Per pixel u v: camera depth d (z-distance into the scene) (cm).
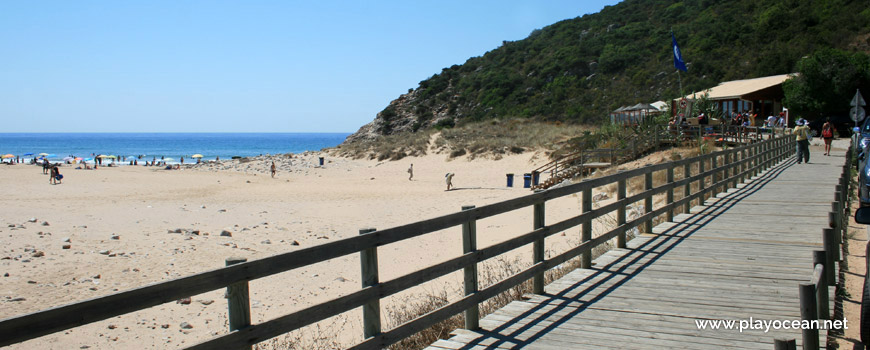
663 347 509
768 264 805
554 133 4931
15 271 1291
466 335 548
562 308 625
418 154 5125
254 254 1537
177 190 3481
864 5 5688
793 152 2934
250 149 15412
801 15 6053
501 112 7419
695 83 5856
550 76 7706
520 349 509
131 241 1678
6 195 3102
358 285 1239
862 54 4000
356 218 2242
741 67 5719
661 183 2122
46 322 269
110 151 13888
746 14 6944
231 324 358
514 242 623
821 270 442
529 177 3347
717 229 1065
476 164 4475
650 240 970
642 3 9362
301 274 1326
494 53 10069
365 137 8762
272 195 3158
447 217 532
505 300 761
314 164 5466
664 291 682
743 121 3766
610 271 776
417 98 9244
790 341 318
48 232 1791
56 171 3897
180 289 323
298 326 393
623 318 589
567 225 735
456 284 1158
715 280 726
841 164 2358
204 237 1772
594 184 804
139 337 944
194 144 19850
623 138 3272
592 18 9794
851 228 1107
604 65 7200
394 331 467
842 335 561
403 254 1480
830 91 3888
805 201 1409
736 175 1697
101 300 290
